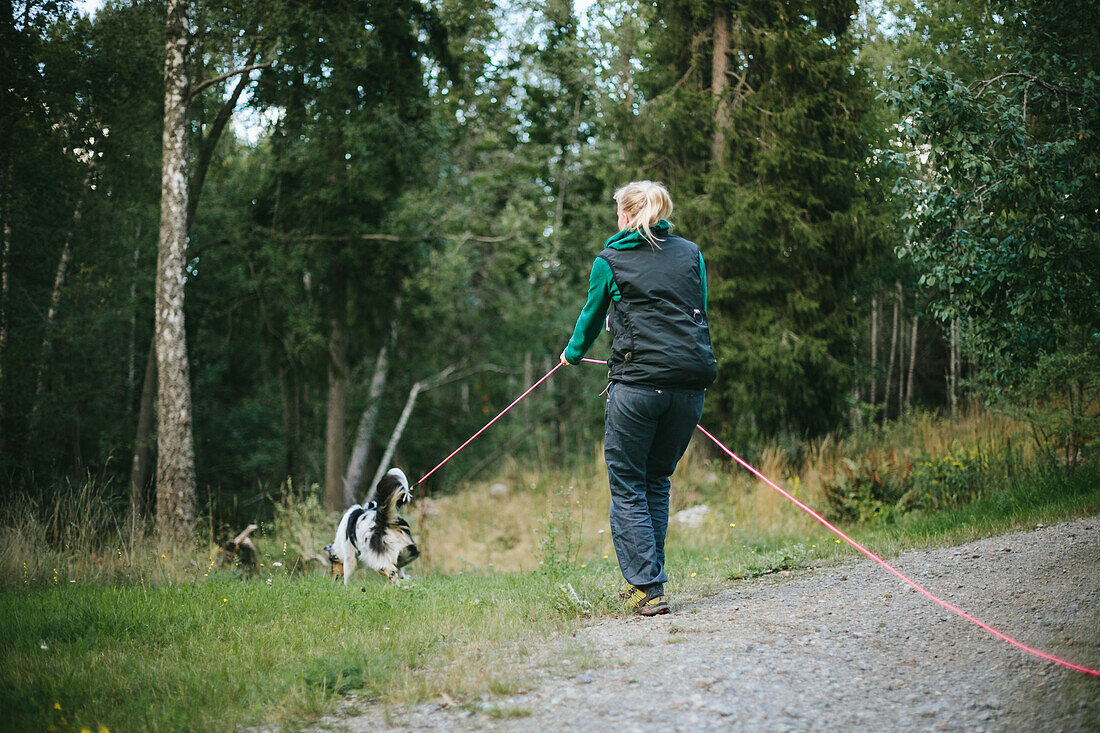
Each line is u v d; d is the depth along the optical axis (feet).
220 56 41.55
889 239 41.83
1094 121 21.56
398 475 21.72
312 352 52.85
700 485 42.73
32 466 44.62
